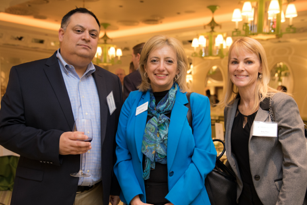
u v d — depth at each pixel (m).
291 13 4.08
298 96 7.57
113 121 1.73
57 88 1.49
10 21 7.86
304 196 1.34
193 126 1.51
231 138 1.62
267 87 1.53
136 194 1.43
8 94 1.45
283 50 7.80
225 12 6.84
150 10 6.69
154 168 1.47
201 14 7.06
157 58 1.48
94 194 1.63
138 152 1.47
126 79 2.77
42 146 1.36
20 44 8.56
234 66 1.58
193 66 9.58
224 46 5.45
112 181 1.76
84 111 1.58
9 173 3.95
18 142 1.38
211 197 1.54
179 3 6.08
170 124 1.46
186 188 1.36
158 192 1.46
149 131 1.47
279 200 1.35
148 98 1.59
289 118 1.39
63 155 1.44
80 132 1.32
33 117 1.44
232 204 1.58
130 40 9.51
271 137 1.42
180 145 1.43
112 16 7.23
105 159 1.61
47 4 6.24
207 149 1.48
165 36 1.53
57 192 1.43
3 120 1.42
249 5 3.77
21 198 1.44
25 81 1.46
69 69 1.60
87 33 1.54
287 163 1.37
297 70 7.57
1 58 8.45
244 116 1.60
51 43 9.36
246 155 1.53
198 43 5.57
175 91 1.56
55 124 1.46
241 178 1.58
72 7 6.50
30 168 1.46
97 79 1.71
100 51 6.83
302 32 6.76
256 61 1.53
